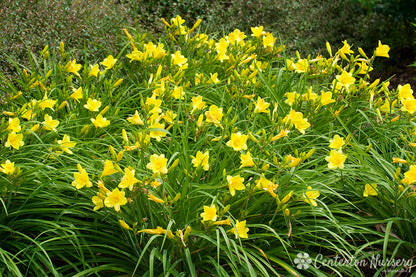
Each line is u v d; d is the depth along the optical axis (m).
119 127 3.57
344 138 3.73
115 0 5.59
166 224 2.71
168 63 4.25
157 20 5.77
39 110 3.14
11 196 2.73
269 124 3.74
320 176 3.26
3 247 2.78
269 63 4.69
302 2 7.44
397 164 3.39
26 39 4.38
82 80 3.83
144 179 2.51
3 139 2.83
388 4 8.55
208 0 6.74
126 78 4.46
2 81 3.84
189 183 2.83
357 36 8.02
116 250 2.66
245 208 2.82
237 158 3.28
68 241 2.73
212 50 4.59
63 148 2.87
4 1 4.54
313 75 4.26
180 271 2.74
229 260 2.77
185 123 3.40
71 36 4.72
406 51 8.85
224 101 3.99
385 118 3.88
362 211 3.23
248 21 6.59
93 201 2.58
